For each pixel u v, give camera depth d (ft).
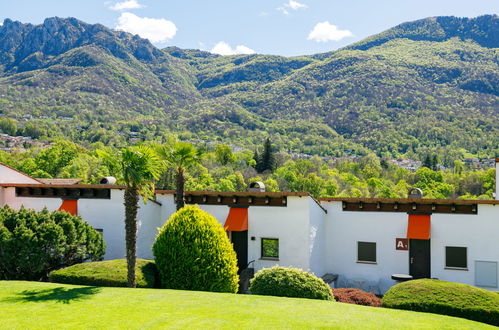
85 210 97.86
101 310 49.21
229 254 67.92
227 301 54.80
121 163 66.28
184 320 46.11
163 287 67.21
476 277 83.92
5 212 75.05
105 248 86.89
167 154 89.76
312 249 88.28
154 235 95.81
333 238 93.97
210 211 94.27
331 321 46.91
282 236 88.89
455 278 85.10
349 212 92.89
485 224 83.71
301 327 44.57
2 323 43.88
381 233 90.33
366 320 48.03
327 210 94.58
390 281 89.15
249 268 90.22
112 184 97.50
